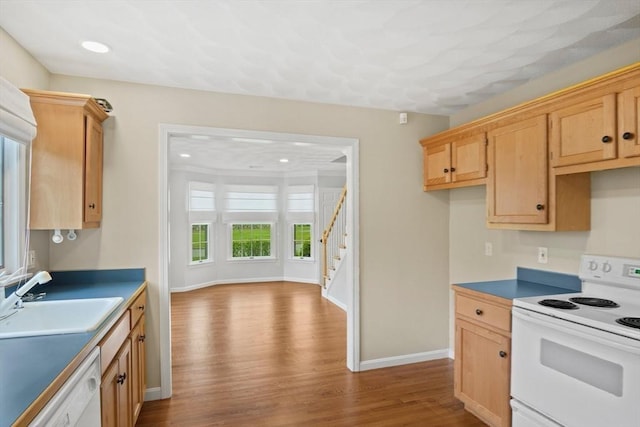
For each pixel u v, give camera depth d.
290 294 6.34
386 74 2.54
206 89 2.79
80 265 2.54
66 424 1.10
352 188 3.21
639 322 1.57
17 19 1.80
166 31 1.94
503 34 1.99
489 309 2.26
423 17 1.82
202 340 3.98
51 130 2.11
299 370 3.21
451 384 2.95
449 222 3.53
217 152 5.32
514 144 2.40
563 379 1.74
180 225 6.53
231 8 1.73
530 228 2.30
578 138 1.99
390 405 2.62
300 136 3.05
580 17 1.81
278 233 7.61
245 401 2.66
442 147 3.13
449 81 2.67
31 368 1.10
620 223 2.08
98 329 1.49
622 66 2.11
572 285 2.35
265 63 2.35
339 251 5.82
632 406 1.45
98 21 1.83
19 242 2.05
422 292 3.43
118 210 2.61
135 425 2.32
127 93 2.64
